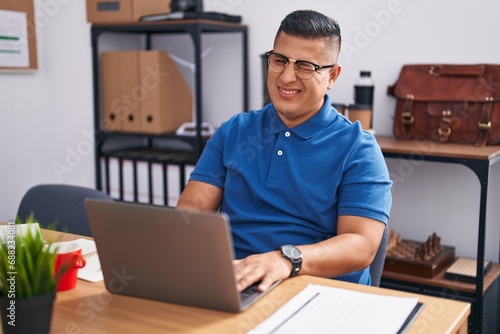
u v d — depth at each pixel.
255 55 2.99
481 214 2.18
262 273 1.25
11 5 3.03
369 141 1.62
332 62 1.63
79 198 1.82
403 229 2.77
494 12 2.44
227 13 3.04
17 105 3.15
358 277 1.55
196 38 2.71
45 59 3.29
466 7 2.50
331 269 1.40
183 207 1.77
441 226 2.68
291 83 1.60
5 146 3.10
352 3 2.72
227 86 3.11
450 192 2.63
